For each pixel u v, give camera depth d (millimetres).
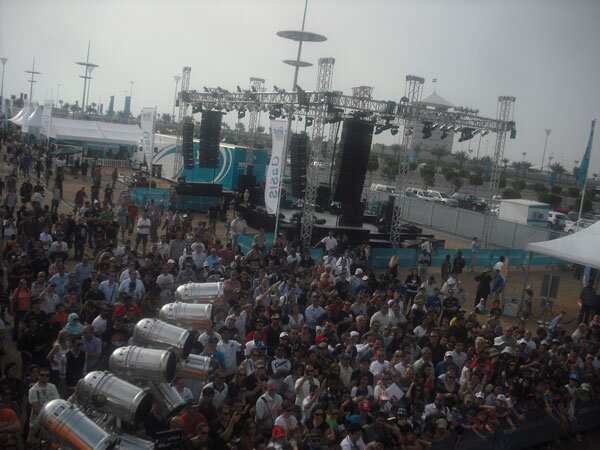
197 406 7605
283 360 9883
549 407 11500
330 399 9086
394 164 71562
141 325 6887
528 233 33469
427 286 17188
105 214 19891
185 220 21875
